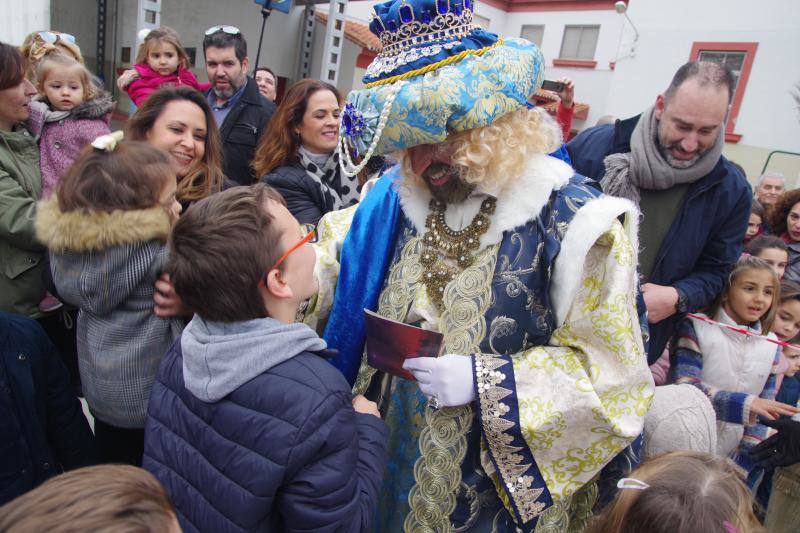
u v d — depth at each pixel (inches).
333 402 36.7
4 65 74.7
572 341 43.7
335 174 101.2
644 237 72.7
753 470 76.7
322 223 59.6
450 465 46.3
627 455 48.5
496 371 42.9
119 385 53.3
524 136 43.3
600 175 78.3
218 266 36.2
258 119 124.3
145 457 41.1
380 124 40.2
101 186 48.3
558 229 42.9
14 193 71.4
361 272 52.2
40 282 73.7
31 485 53.6
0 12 148.7
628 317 41.4
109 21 289.4
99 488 23.8
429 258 47.8
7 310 72.4
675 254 71.3
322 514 35.5
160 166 51.8
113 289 50.3
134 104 128.3
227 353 36.7
